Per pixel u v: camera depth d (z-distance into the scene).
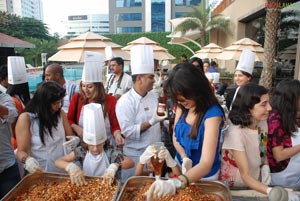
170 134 2.32
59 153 1.85
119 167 1.57
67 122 2.01
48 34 37.62
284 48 8.47
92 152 1.64
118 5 58.34
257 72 10.49
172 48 24.95
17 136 1.74
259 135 1.55
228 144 1.45
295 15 7.73
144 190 1.32
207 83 1.36
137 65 2.01
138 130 2.00
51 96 1.74
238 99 1.47
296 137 1.61
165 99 2.36
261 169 1.57
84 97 2.20
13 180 2.00
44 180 1.50
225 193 1.30
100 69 2.21
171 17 57.06
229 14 15.61
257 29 11.96
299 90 1.59
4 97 1.97
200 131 1.38
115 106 2.24
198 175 1.21
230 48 7.76
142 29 58.44
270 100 1.70
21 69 2.47
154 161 1.40
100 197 1.33
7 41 10.82
